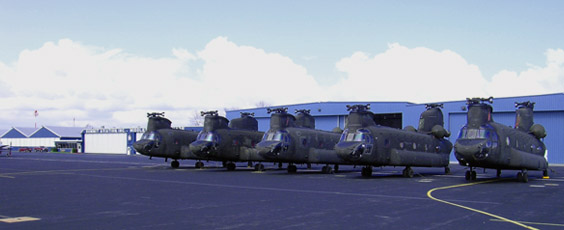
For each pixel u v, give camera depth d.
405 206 15.74
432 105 36.97
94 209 14.83
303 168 43.62
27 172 33.09
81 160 56.81
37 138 128.88
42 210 14.57
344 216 13.56
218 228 11.64
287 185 23.97
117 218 13.09
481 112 27.73
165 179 27.62
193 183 24.86
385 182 26.31
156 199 17.52
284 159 34.84
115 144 95.75
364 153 29.95
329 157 36.53
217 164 50.97
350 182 26.25
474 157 26.62
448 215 13.80
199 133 39.72
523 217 13.55
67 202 16.53
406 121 56.41
